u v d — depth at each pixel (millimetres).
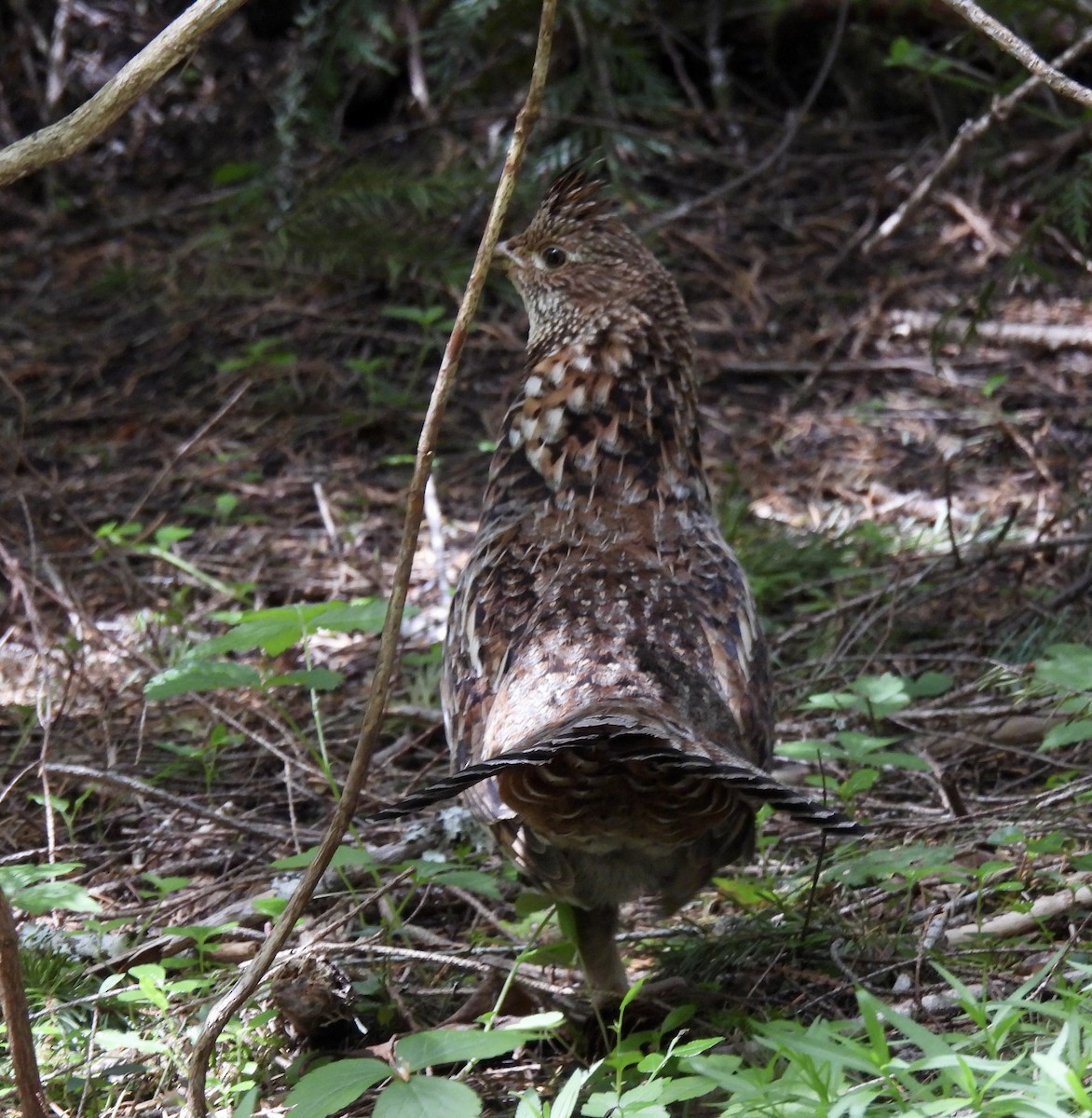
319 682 8180
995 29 5449
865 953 6930
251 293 17109
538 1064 6559
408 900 7699
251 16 21547
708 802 5910
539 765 5816
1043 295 16156
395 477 14102
